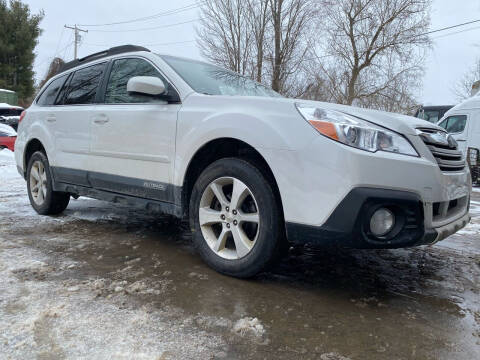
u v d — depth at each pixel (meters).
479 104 10.80
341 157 2.14
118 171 3.29
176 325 1.95
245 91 3.45
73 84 4.09
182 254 3.09
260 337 1.88
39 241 3.30
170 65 3.21
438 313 2.24
